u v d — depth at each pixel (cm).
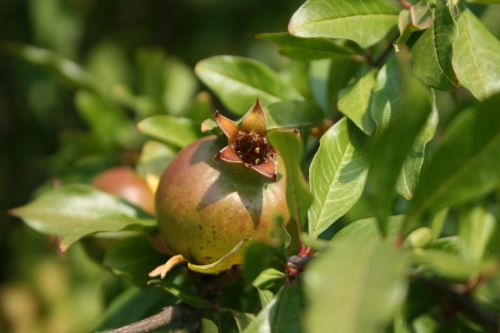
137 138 74
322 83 64
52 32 102
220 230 52
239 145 52
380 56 57
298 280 50
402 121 47
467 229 55
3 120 110
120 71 103
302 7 54
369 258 43
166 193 53
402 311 52
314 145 60
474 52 54
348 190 53
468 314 50
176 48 106
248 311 56
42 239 106
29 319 101
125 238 57
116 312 60
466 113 47
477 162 47
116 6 107
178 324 54
